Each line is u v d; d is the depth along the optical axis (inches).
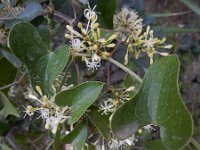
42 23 6.3
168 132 4.3
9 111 6.1
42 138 7.9
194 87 10.9
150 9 16.3
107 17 6.1
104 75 8.8
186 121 4.1
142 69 6.4
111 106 5.0
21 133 7.9
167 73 4.4
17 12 6.1
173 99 4.3
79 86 4.7
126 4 7.1
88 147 5.2
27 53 5.2
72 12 6.5
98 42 5.1
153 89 4.5
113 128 4.4
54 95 4.9
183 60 11.6
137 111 4.5
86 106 4.6
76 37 5.3
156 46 5.7
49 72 5.1
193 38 12.4
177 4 16.0
